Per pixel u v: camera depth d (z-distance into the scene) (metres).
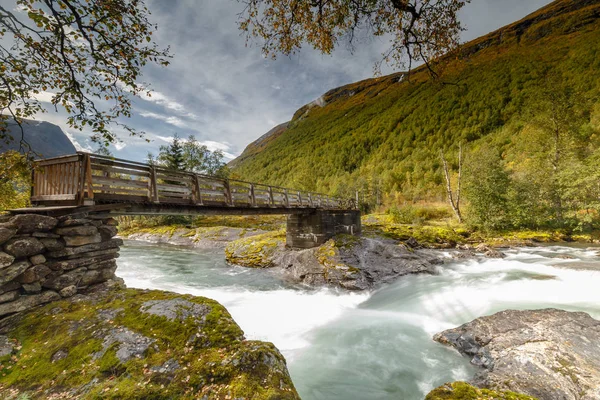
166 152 44.56
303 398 5.66
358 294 12.48
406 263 14.83
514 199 23.94
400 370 6.45
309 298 12.22
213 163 55.41
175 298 5.29
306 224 17.94
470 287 11.78
